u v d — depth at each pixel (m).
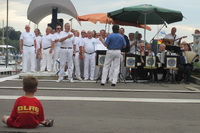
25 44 15.81
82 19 18.34
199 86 13.52
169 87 12.98
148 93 11.16
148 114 7.58
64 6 21.91
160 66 14.39
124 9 15.07
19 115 5.54
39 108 5.67
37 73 15.50
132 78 15.57
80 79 15.26
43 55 16.97
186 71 14.34
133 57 14.10
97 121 6.66
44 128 5.77
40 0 21.81
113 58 13.02
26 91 5.57
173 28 15.75
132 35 15.88
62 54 14.02
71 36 13.84
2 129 5.53
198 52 16.58
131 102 9.21
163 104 8.98
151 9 14.84
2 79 14.88
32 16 23.41
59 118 6.86
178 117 7.31
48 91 10.91
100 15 18.33
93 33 16.22
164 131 5.91
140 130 5.94
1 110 7.55
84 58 15.55
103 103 8.91
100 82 14.43
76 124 6.30
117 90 11.55
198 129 6.14
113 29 13.12
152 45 17.47
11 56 41.75
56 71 15.55
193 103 9.27
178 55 14.66
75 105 8.48
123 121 6.73
